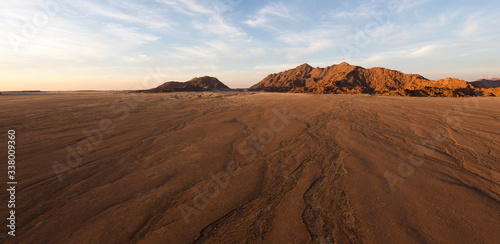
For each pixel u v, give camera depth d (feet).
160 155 16.90
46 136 21.75
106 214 9.40
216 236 8.09
